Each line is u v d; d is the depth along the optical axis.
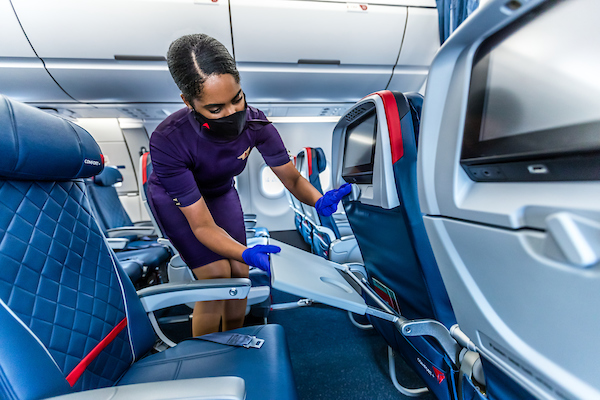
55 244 0.73
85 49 2.37
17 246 0.64
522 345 0.45
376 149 0.73
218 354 0.83
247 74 2.81
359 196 0.99
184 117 0.97
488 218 0.40
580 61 0.28
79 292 0.75
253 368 0.76
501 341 0.48
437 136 0.50
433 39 2.71
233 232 1.37
